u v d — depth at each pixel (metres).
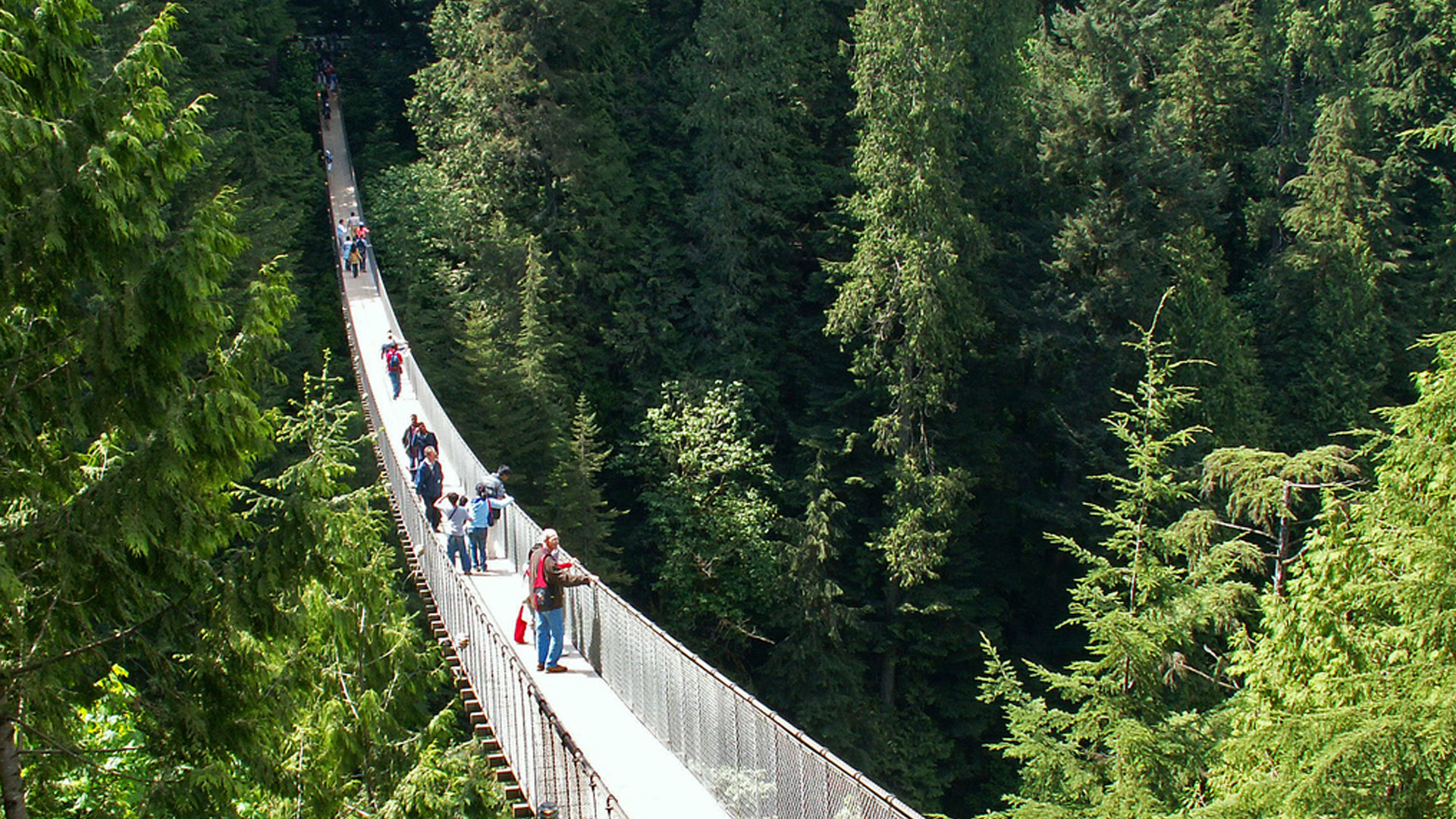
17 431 6.83
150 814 6.99
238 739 7.44
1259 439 31.45
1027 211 36.38
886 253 32.12
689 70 37.41
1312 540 11.48
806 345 37.88
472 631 14.03
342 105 49.06
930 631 33.03
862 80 32.62
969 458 34.44
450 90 39.06
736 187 36.59
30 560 6.95
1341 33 40.91
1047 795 12.91
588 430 31.38
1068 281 33.06
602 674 13.34
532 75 38.62
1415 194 41.75
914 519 31.06
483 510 17.58
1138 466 14.08
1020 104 35.03
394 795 9.02
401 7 52.72
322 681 9.73
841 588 32.31
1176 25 34.09
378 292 34.88
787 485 34.06
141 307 6.80
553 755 10.62
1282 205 40.59
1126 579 13.59
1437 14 39.69
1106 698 12.78
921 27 31.39
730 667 33.16
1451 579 9.31
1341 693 9.98
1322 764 8.40
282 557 7.31
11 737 7.02
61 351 7.05
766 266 38.59
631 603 35.19
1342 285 36.44
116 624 7.26
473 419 33.25
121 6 27.27
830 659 31.55
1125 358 31.70
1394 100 40.12
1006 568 34.97
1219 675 14.27
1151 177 32.66
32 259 6.76
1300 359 37.16
